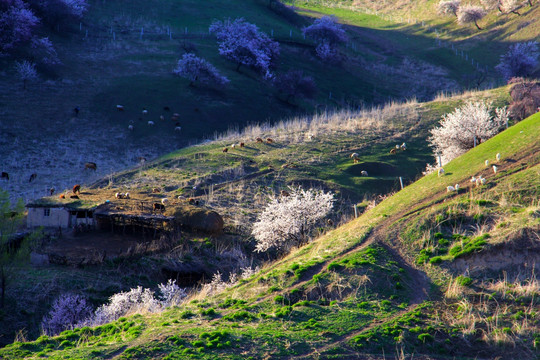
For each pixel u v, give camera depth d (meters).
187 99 77.81
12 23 77.75
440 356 14.83
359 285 18.59
